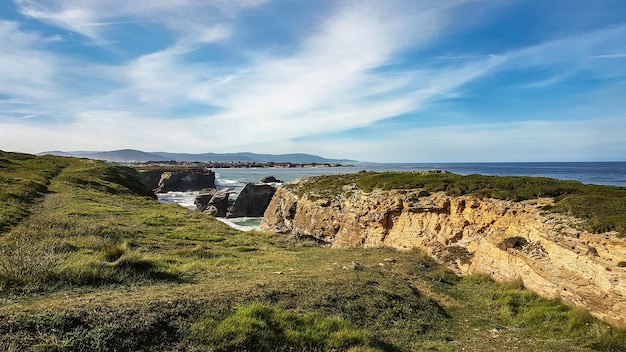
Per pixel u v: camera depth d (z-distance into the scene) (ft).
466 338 36.73
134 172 240.12
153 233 73.41
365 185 109.70
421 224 82.12
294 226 132.67
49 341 23.16
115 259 45.80
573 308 41.91
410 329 37.01
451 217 75.87
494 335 37.83
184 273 45.42
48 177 142.82
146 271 42.19
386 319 38.17
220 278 44.55
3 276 32.45
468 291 54.85
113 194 133.28
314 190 132.98
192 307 30.94
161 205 120.16
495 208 66.08
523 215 58.70
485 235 66.44
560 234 48.60
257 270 51.13
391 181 101.30
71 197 102.37
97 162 243.40
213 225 93.04
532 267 51.67
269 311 32.12
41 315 25.43
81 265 38.37
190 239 73.72
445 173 103.35
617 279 37.99
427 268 65.82
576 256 44.50
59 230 58.39
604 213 45.32
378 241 91.30
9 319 24.38
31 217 70.13
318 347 29.12
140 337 25.73
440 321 41.24
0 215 64.39
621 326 36.17
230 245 72.90
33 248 44.04
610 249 40.14
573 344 34.73
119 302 30.14
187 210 118.11
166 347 25.53
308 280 44.73
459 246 71.05
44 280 34.09
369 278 49.88
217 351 26.04
